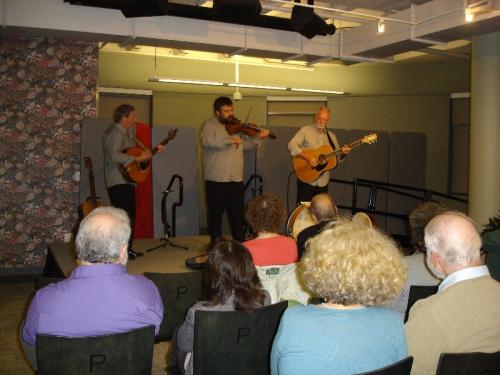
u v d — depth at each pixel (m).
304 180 6.07
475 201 6.18
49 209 6.18
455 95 9.79
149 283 1.97
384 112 10.23
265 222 2.89
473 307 1.63
